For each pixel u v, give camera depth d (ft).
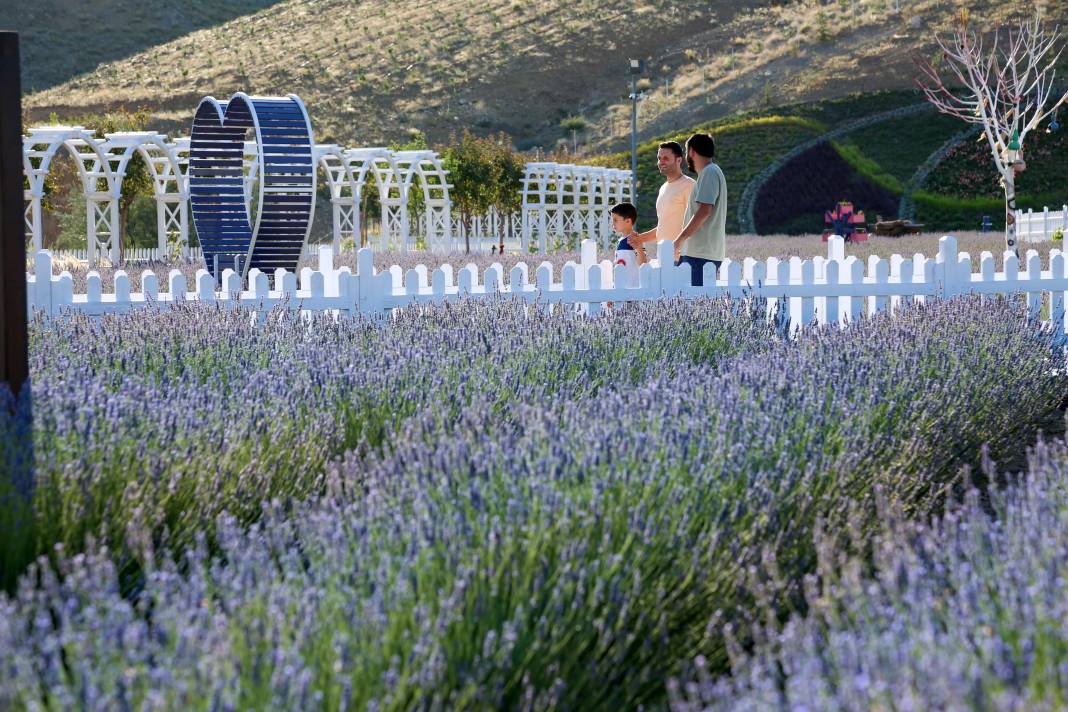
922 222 266.16
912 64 361.10
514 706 13.38
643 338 31.53
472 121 422.82
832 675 11.37
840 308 41.50
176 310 33.22
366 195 208.74
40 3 515.50
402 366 26.17
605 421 20.21
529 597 14.40
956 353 29.45
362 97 438.81
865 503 20.38
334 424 23.35
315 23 518.78
